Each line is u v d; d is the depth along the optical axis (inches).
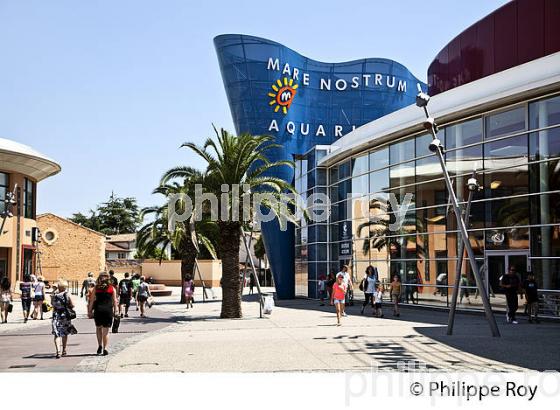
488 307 696.4
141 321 994.1
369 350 577.9
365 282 1053.2
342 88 2015.3
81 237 2640.3
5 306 983.6
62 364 518.9
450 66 1416.1
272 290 2760.8
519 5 1203.2
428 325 838.5
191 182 1046.4
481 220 1034.7
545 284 908.0
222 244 1047.0
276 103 1905.8
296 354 555.5
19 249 1792.6
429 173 1187.3
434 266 1159.6
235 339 689.0
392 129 1248.8
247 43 1914.4
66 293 574.6
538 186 931.3
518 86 930.1
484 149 1039.6
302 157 1841.8
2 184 1761.8
